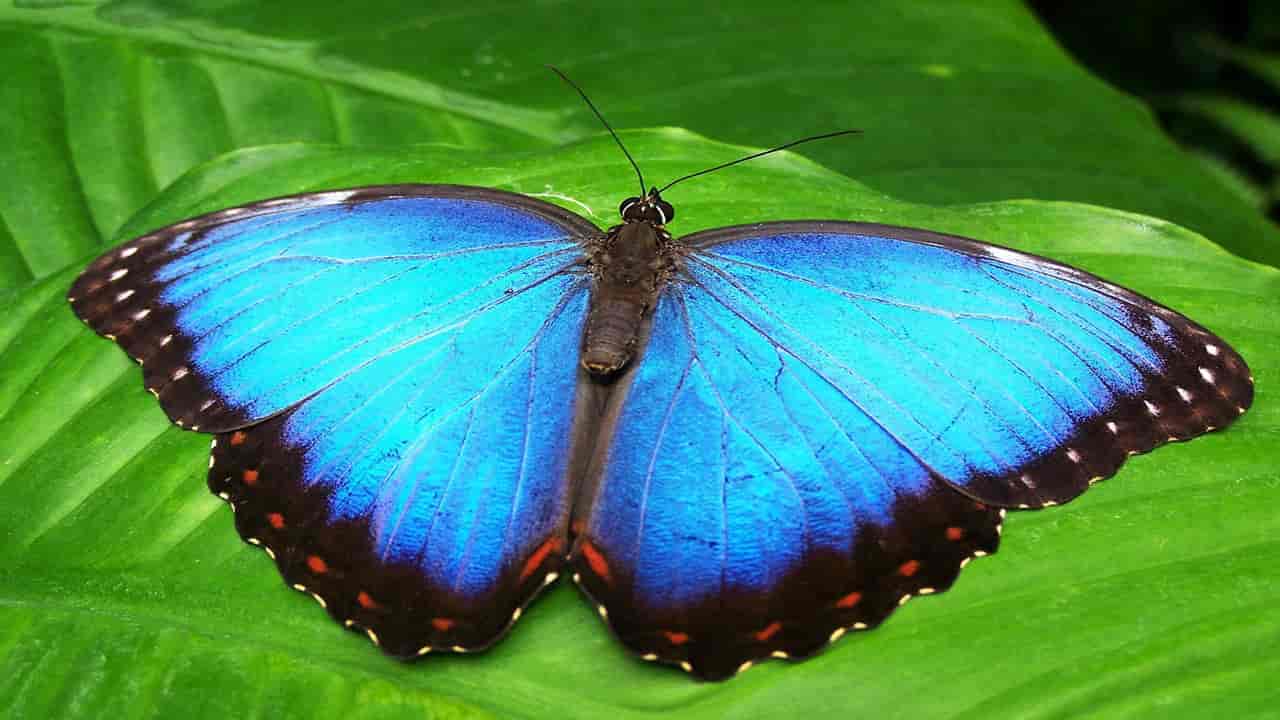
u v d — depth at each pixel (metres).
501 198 0.41
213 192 0.44
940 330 0.40
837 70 0.50
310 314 0.40
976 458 0.39
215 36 0.50
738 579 0.39
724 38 0.51
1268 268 0.42
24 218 0.47
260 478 0.40
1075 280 0.40
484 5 0.51
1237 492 0.40
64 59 0.49
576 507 0.39
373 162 0.44
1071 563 0.39
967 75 0.51
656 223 0.42
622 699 0.39
